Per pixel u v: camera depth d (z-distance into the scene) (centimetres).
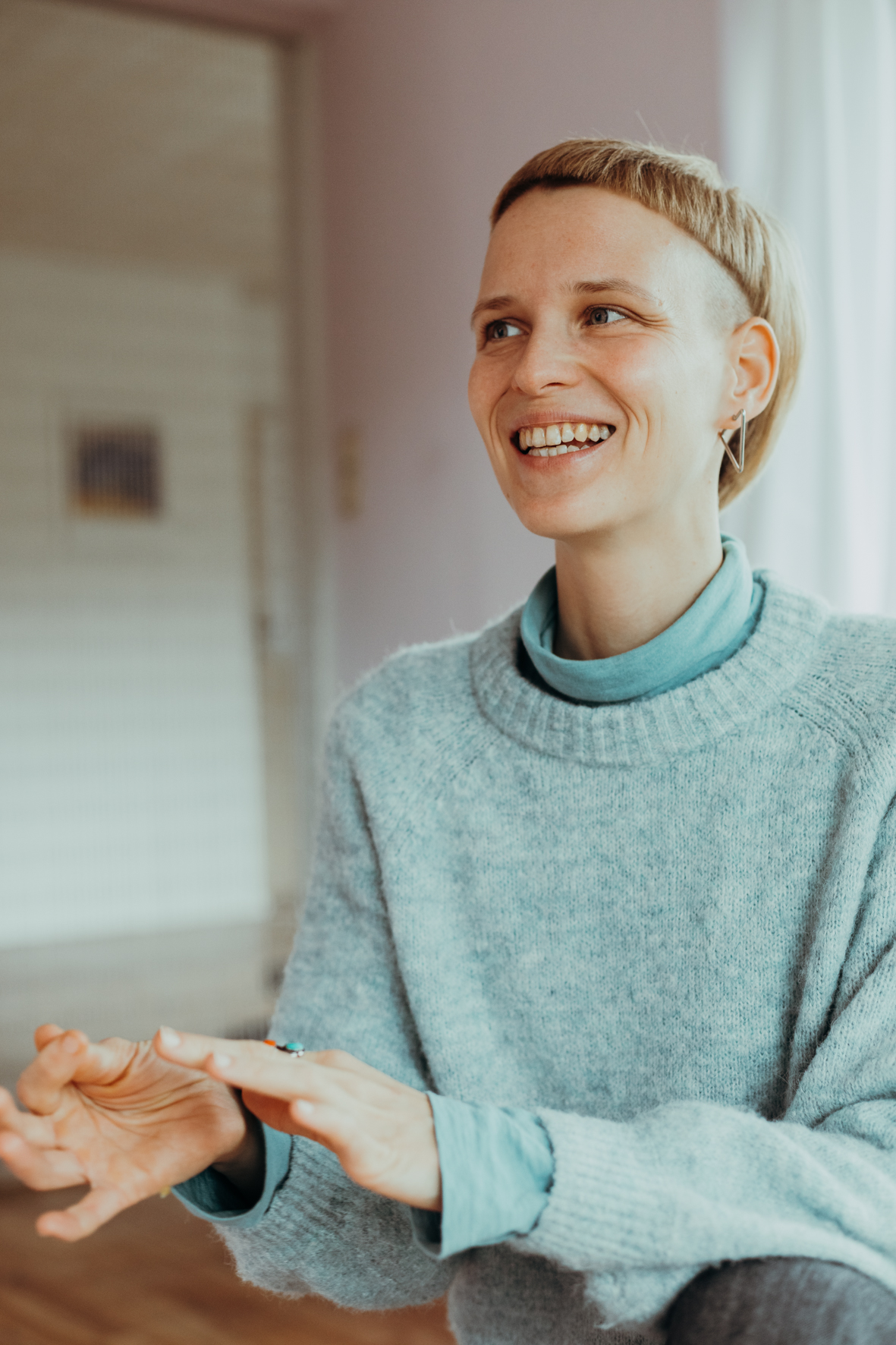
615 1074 91
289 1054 74
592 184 90
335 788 107
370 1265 91
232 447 432
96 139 380
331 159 319
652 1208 68
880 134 191
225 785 372
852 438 191
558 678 95
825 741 87
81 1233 72
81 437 409
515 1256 92
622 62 229
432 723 101
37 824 370
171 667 383
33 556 391
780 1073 87
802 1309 64
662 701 90
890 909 82
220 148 391
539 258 90
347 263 313
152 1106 79
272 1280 92
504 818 95
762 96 206
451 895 98
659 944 90
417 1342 199
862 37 192
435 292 281
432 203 281
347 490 316
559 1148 70
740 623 93
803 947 86
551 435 91
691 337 90
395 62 292
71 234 417
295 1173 87
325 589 325
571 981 92
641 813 91
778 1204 69
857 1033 79
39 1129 76
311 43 321
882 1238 69
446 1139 69
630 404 88
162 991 358
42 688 371
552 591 101
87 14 308
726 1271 67
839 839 84
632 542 91
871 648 90
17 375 405
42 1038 77
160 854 375
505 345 94
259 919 365
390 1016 102
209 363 434
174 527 408
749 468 103
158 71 341
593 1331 88
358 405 311
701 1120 73
